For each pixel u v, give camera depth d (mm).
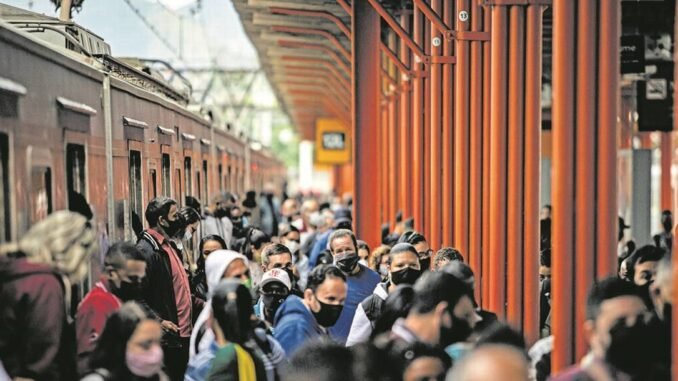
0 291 9297
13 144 9641
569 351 12633
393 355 7840
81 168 12148
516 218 15945
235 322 9047
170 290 14047
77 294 11016
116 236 13922
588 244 12602
